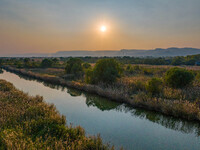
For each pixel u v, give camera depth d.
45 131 7.97
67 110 13.29
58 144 6.43
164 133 9.21
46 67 53.03
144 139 8.45
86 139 7.27
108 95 16.14
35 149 6.07
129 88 17.36
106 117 11.68
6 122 8.55
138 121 10.98
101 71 20.59
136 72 32.16
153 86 15.00
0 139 6.84
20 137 7.00
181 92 14.74
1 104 11.20
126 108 13.56
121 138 8.52
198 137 8.77
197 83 17.83
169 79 17.16
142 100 13.32
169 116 11.23
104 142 8.02
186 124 10.39
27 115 9.66
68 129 8.26
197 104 11.60
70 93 19.59
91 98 17.05
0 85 19.59
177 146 7.78
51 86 24.36
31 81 29.44
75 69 30.45
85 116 11.86
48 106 11.84
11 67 54.12
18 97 13.72
